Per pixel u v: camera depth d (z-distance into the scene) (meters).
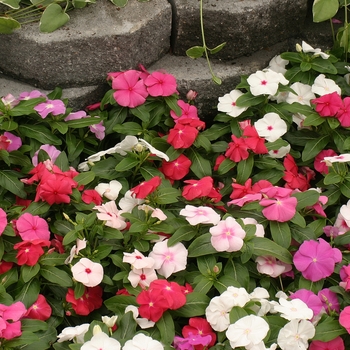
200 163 1.61
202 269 1.50
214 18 1.69
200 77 1.70
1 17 1.61
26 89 1.68
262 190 1.53
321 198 1.55
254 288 1.51
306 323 1.42
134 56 1.68
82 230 1.50
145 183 1.52
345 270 1.47
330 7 1.70
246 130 1.59
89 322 1.50
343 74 1.73
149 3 1.69
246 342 1.40
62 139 1.64
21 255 1.46
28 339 1.42
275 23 1.72
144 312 1.44
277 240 1.51
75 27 1.65
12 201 1.58
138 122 1.67
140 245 1.51
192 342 1.43
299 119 1.66
